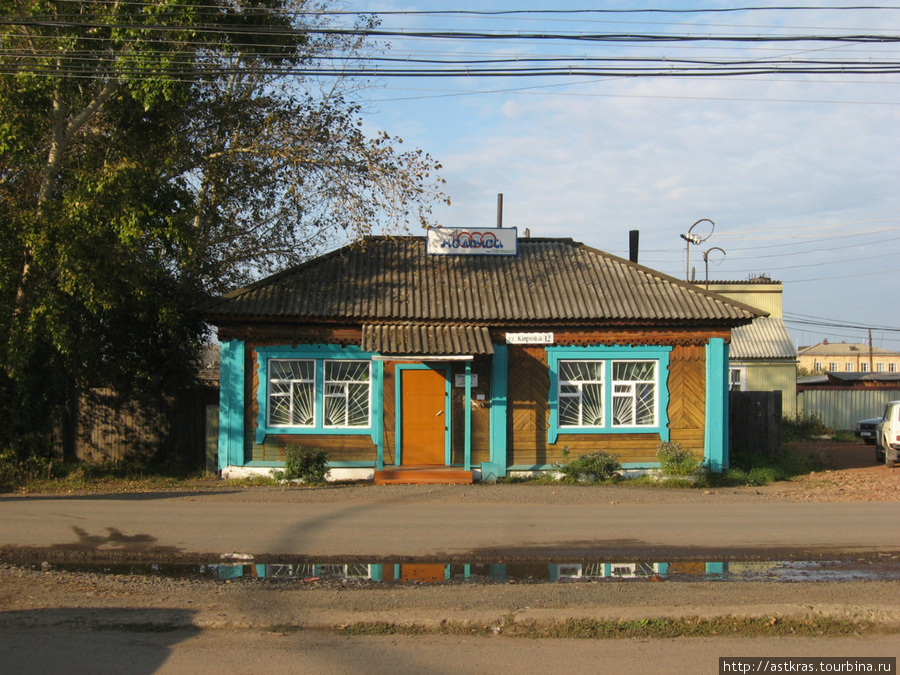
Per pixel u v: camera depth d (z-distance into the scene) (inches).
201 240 691.4
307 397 607.5
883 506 478.9
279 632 240.5
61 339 532.1
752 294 1242.0
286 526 403.5
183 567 332.5
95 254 527.8
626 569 335.3
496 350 612.1
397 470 587.5
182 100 568.4
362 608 263.7
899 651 228.5
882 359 3282.5
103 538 373.1
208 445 621.3
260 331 600.1
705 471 604.1
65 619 248.2
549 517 435.5
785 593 284.7
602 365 622.8
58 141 570.9
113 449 692.1
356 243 671.8
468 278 655.1
